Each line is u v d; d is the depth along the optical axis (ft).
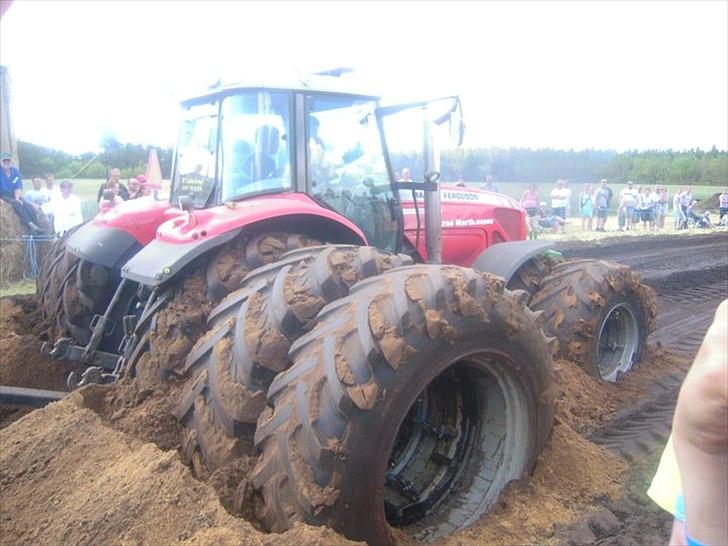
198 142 15.56
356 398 8.66
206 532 8.32
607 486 11.86
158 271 11.95
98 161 57.36
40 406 12.48
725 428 3.75
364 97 15.58
